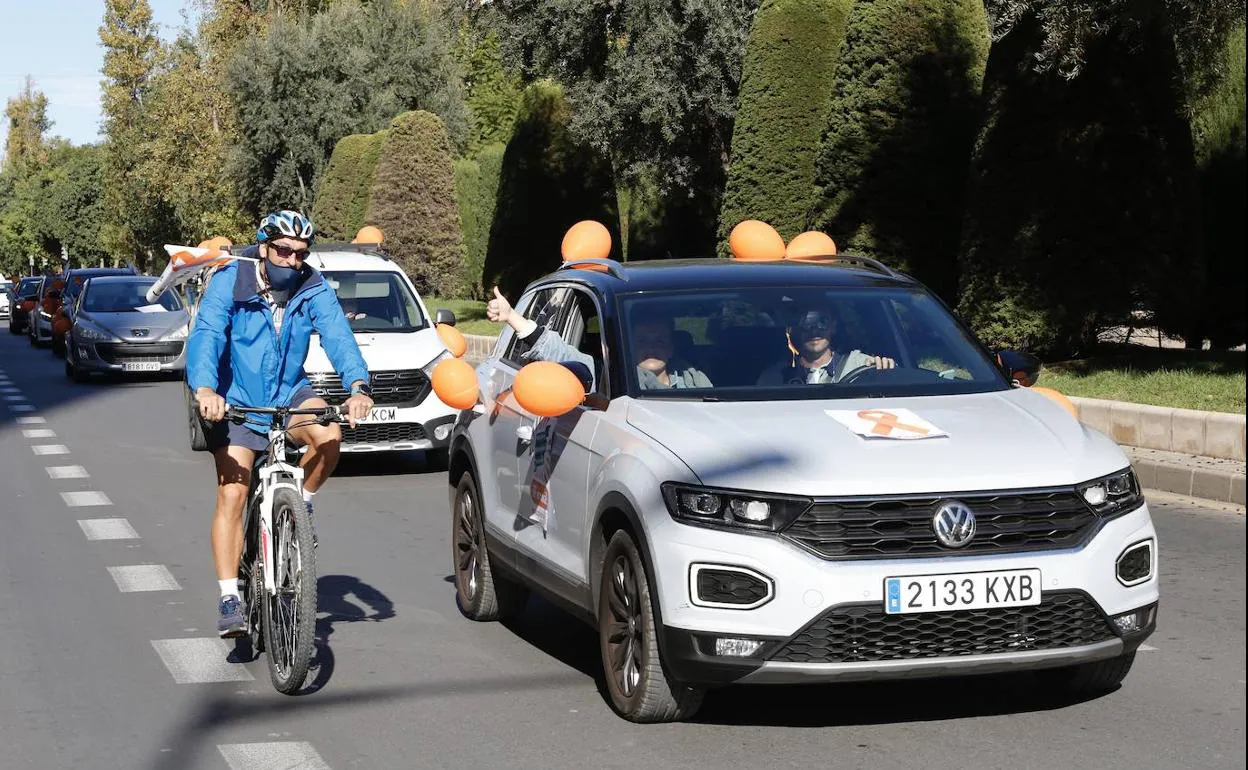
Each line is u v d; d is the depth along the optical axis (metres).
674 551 5.81
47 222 136.50
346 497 13.30
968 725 6.20
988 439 6.03
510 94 59.69
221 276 7.20
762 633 5.65
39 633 8.19
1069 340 18.06
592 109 29.67
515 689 6.95
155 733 6.33
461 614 8.62
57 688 7.07
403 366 14.47
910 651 5.70
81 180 131.12
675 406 6.46
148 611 8.74
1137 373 16.47
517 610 8.33
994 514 5.74
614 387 6.79
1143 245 17.73
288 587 6.83
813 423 6.12
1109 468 6.00
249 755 6.00
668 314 7.05
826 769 5.67
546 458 7.21
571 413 7.01
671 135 28.62
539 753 5.96
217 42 69.06
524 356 7.64
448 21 33.53
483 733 6.25
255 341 7.21
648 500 5.98
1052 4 15.50
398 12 53.19
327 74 52.91
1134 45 17.39
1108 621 5.89
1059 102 17.78
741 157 25.78
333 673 7.30
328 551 10.66
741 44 27.81
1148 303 17.92
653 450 6.13
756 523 5.70
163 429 19.12
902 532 5.68
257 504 7.27
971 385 6.84
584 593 6.70
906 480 5.71
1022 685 6.80
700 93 28.30
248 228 65.94
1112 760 5.73
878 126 21.66
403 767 5.82
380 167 43.41
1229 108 20.62
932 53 21.58
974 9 21.97
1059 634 5.83
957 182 21.70
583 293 7.60
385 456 16.31
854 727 6.20
